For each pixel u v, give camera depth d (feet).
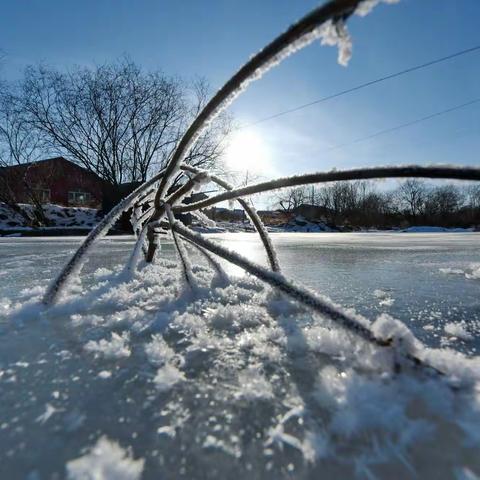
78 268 4.46
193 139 3.99
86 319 3.85
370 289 5.96
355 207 134.10
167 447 1.78
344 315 2.62
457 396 2.13
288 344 3.10
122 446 1.78
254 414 2.06
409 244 20.85
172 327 3.59
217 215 91.25
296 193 128.57
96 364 2.75
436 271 8.24
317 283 6.59
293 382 2.43
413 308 4.63
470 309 4.57
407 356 2.39
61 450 1.76
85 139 60.49
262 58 2.70
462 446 1.74
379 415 1.95
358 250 15.48
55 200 83.71
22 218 61.46
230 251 3.37
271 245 5.20
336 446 1.77
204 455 1.72
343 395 2.16
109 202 61.72
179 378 2.51
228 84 3.05
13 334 3.45
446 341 3.38
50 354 2.96
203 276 6.70
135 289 5.47
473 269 8.53
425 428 1.85
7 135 58.13
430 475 1.58
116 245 17.87
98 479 1.56
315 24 2.30
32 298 4.88
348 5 2.11
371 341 2.53
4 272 8.06
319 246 18.57
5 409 2.12
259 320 3.85
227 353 2.95
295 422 1.97
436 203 145.59
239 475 1.60
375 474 1.59
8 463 1.67
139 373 2.60
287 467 1.64
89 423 1.98
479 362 2.76
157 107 60.70
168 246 16.60
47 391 2.34
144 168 62.23
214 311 4.01
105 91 58.54
